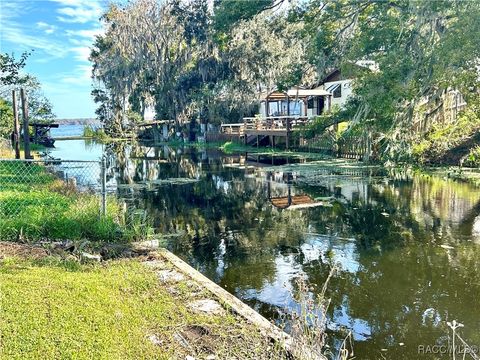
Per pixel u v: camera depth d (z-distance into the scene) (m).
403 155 17.08
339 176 16.86
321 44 17.80
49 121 37.06
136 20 39.72
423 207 10.77
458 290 5.73
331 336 4.65
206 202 12.58
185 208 11.70
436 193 12.52
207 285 4.79
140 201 12.77
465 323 4.89
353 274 6.40
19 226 6.49
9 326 3.61
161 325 3.81
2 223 6.49
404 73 14.05
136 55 40.25
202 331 3.76
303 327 3.49
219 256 7.39
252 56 34.25
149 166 23.06
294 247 7.84
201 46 36.81
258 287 5.95
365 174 17.05
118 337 3.54
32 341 3.40
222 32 20.27
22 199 8.58
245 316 4.05
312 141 26.39
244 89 36.72
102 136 50.00
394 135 15.65
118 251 6.03
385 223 9.36
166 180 17.28
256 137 32.69
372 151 20.16
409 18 15.41
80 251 5.78
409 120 15.34
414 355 4.28
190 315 4.04
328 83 32.91
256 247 7.89
